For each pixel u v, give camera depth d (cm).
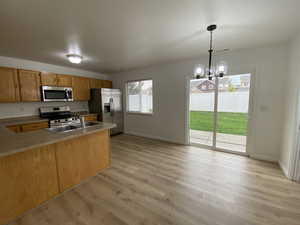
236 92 309
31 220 150
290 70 229
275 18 168
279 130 262
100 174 238
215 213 155
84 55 305
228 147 336
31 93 329
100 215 154
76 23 176
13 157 150
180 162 276
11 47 251
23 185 158
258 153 287
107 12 155
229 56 295
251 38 226
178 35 213
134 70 459
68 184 200
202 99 361
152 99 430
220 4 142
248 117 290
